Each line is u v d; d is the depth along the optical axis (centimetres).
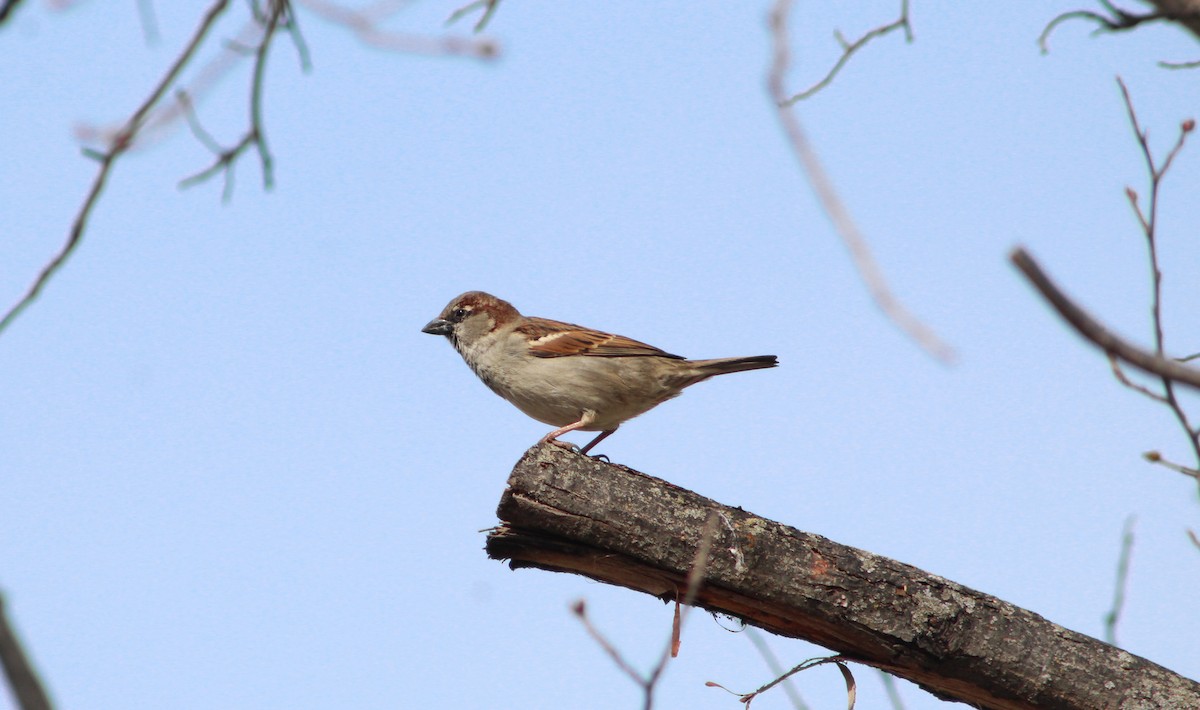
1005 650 916
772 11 505
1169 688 912
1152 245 645
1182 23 586
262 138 759
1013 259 411
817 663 945
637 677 532
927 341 444
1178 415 637
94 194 659
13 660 411
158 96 674
